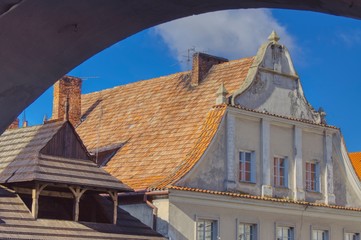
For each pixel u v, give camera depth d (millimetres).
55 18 5059
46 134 22203
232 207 26844
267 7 4672
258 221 27766
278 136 29906
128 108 33031
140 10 5121
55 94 33969
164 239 23328
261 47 30109
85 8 5008
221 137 27438
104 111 34094
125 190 22703
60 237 20203
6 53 5234
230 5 4871
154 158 27859
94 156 30125
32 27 5086
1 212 19812
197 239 25453
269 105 29781
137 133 30531
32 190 21000
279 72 30516
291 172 30172
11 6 4852
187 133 28250
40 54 5355
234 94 28297
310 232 30031
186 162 26297
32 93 5707
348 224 32031
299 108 31188
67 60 5566
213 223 26203
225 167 27359
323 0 4098
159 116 30719
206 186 26422
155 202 25047
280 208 28781
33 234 19641
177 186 25078
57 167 21297
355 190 33062
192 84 31188
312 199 30797
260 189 28578
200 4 4957
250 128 28781
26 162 21266
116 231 22094
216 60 32000
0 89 5461
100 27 5309
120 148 30078
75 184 21203
